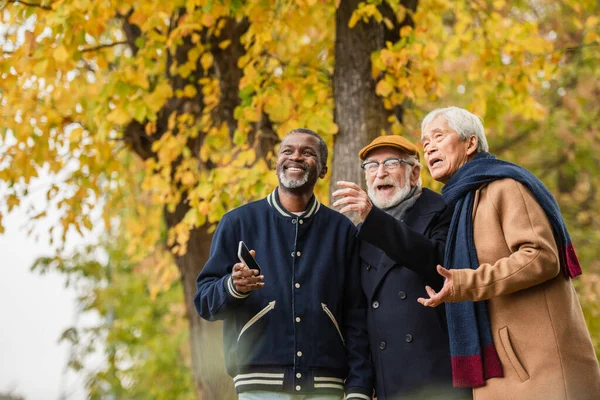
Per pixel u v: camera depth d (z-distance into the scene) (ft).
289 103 20.67
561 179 40.42
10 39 21.89
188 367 44.65
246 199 20.10
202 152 22.43
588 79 35.40
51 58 20.47
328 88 20.89
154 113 21.61
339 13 20.08
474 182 12.60
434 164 13.50
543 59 23.63
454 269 12.04
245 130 20.71
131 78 21.42
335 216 13.84
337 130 19.54
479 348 11.94
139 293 45.83
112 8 20.54
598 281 33.09
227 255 13.21
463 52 24.35
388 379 13.00
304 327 12.76
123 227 36.55
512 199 12.12
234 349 12.86
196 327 24.57
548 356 11.62
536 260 11.54
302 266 13.14
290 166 13.33
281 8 20.48
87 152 24.29
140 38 21.67
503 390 11.74
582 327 12.05
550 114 36.09
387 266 13.37
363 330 13.41
